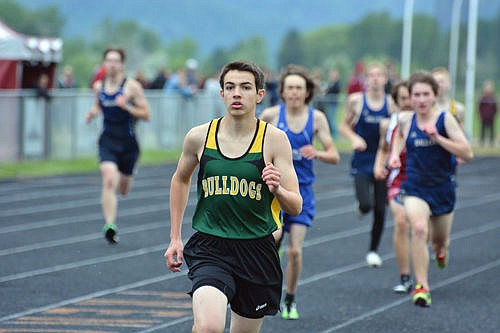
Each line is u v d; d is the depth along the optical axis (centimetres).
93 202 3275
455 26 6925
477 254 2417
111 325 1612
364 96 2236
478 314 1736
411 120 1816
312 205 1745
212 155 1181
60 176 4041
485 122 6431
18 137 4397
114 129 2445
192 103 5366
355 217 3058
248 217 1177
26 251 2331
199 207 1203
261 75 1182
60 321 1631
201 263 1175
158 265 2172
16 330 1562
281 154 1180
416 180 1805
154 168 4500
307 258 2314
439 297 1889
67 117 4600
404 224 1930
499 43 11100
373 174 2227
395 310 1761
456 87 7512
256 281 1184
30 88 4841
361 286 1981
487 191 3916
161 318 1670
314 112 1800
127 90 2425
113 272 2083
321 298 1858
